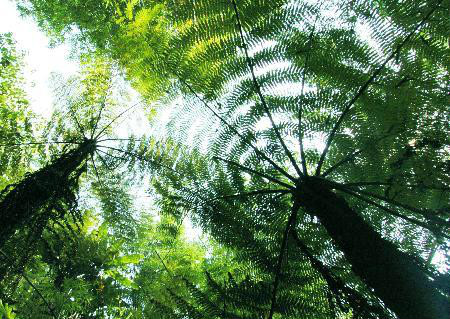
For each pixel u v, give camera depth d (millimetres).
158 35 3078
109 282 4332
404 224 2670
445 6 2305
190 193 2996
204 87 3018
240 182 2910
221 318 2258
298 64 2791
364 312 1893
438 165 2307
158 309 2465
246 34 2773
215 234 2842
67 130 3428
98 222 4223
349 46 2631
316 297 2447
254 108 2867
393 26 2465
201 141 3088
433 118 2449
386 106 2588
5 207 2225
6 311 2508
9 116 4633
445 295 1620
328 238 2654
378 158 2641
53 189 2445
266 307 2293
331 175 2830
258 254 2643
